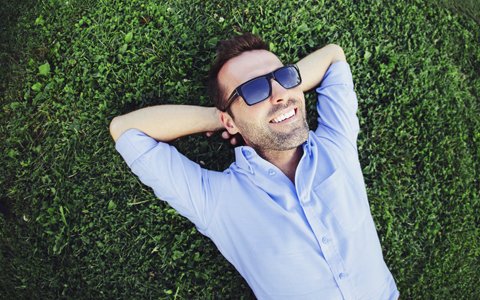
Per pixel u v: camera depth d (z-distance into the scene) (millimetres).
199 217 771
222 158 954
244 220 755
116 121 800
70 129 933
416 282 989
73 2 963
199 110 841
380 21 1042
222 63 786
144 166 764
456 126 1031
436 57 1058
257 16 989
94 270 919
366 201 796
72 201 923
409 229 994
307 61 882
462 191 1018
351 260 742
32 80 942
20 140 931
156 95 947
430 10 1078
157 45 958
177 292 923
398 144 1008
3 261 918
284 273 730
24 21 966
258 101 746
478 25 1104
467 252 1015
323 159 791
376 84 1012
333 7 1022
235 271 935
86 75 939
